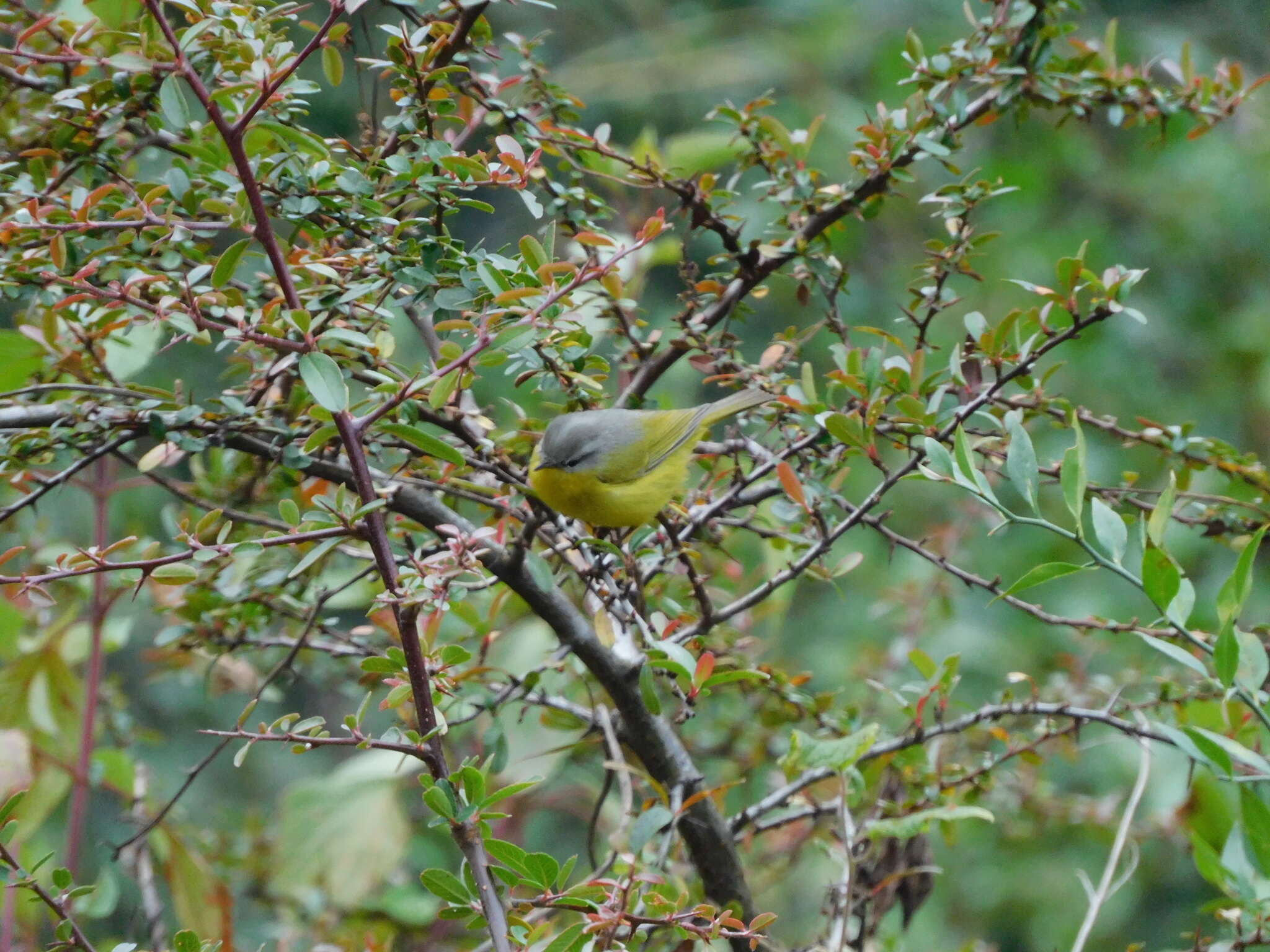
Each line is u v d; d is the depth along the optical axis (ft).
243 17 16.43
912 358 20.66
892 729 32.53
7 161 20.93
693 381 49.34
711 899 21.39
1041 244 56.24
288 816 28.99
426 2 26.09
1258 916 19.80
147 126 20.81
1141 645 44.55
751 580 29.30
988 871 47.06
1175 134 59.77
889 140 23.30
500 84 22.34
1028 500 18.20
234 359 20.95
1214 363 56.54
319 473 19.34
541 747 28.45
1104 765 43.55
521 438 22.75
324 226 18.97
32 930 24.66
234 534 22.97
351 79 53.42
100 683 28.37
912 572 46.80
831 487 23.65
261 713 47.50
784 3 68.64
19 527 29.12
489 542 15.65
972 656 46.62
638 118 64.28
